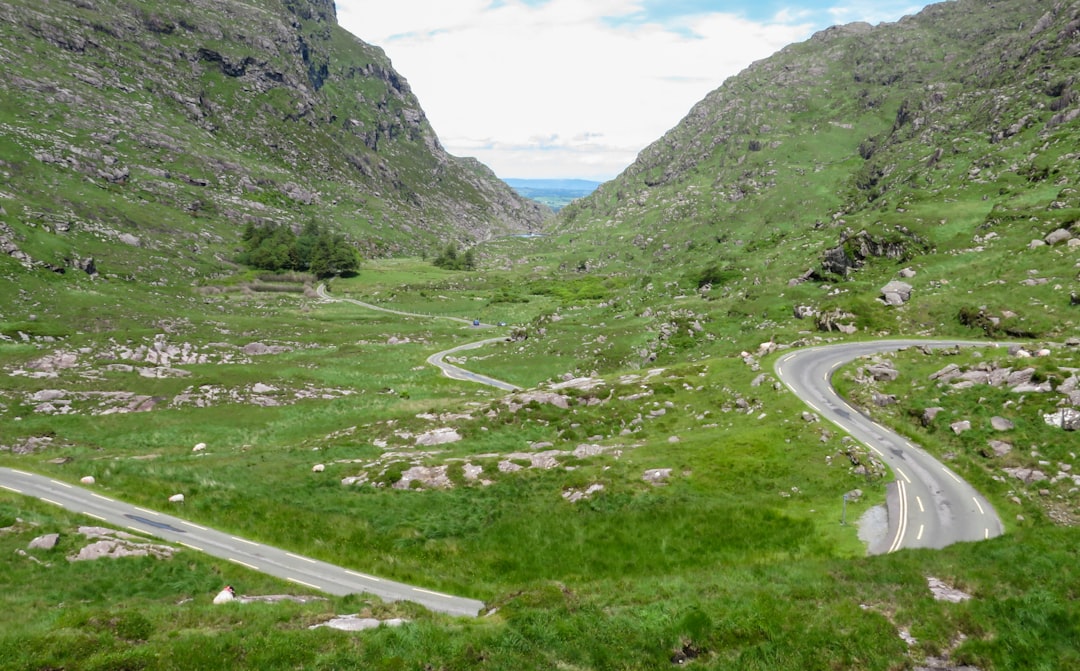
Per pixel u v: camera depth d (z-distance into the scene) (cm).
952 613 2222
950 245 10756
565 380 10769
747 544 3650
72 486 4909
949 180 16062
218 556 3694
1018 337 7012
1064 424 4238
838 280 11562
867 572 2664
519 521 4191
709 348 10331
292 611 2623
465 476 4975
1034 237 9700
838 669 2034
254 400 9169
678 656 2159
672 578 2916
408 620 2531
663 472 4619
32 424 7306
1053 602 2167
